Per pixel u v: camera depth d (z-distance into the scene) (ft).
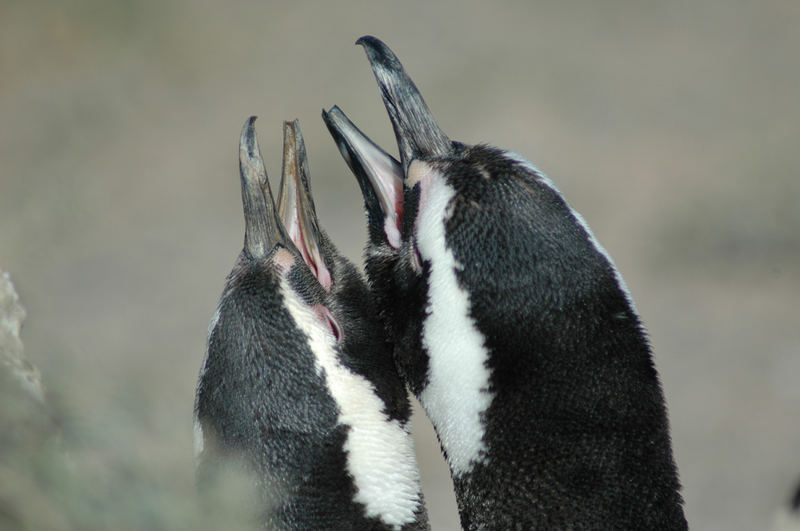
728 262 89.15
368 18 132.77
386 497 25.91
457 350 25.48
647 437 25.30
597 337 25.05
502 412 25.30
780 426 69.21
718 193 96.94
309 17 132.77
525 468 25.23
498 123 110.11
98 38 121.70
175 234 92.94
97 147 106.11
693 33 132.05
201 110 114.32
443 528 56.90
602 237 93.35
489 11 134.10
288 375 25.76
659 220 94.89
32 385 22.94
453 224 25.57
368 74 120.88
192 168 104.58
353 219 91.20
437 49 125.39
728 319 82.17
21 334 26.91
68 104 111.04
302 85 118.83
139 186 100.48
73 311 75.92
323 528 25.32
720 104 115.55
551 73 120.26
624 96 116.78
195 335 75.66
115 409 22.93
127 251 86.84
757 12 136.15
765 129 109.50
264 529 25.16
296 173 29.12
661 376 76.28
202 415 25.84
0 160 98.63
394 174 28.71
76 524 19.66
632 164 103.86
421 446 64.49
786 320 81.66
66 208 60.13
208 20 128.06
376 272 28.04
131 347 70.95
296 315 26.30
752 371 75.82
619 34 130.62
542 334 24.93
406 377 27.04
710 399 72.95
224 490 23.40
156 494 21.48
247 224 27.40
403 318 26.86
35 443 20.68
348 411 25.94
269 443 25.44
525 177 25.93
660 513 25.07
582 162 104.17
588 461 25.07
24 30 121.60
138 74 118.93
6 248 51.06
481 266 25.12
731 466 65.36
